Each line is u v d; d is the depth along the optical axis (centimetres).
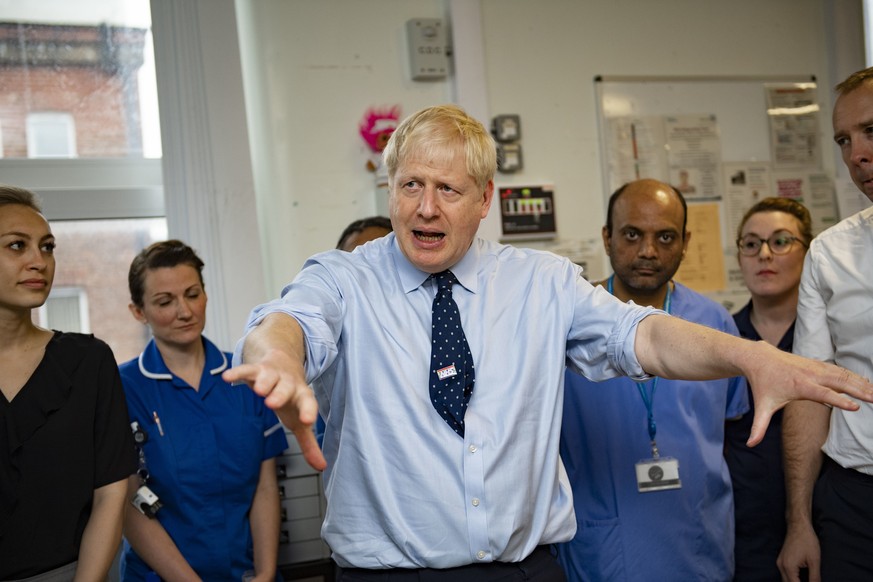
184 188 262
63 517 167
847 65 333
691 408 196
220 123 265
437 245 138
